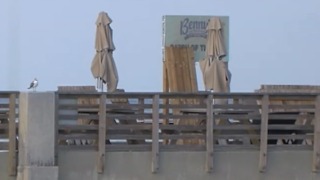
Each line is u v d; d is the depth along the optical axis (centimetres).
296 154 3891
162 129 3812
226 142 3994
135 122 3812
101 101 3738
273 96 3866
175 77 4753
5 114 3725
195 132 3847
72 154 3731
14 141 3728
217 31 4503
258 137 3872
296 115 3897
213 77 4453
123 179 3769
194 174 3819
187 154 3812
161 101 4041
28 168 3662
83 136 3750
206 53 4559
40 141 3678
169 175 3800
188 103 4000
